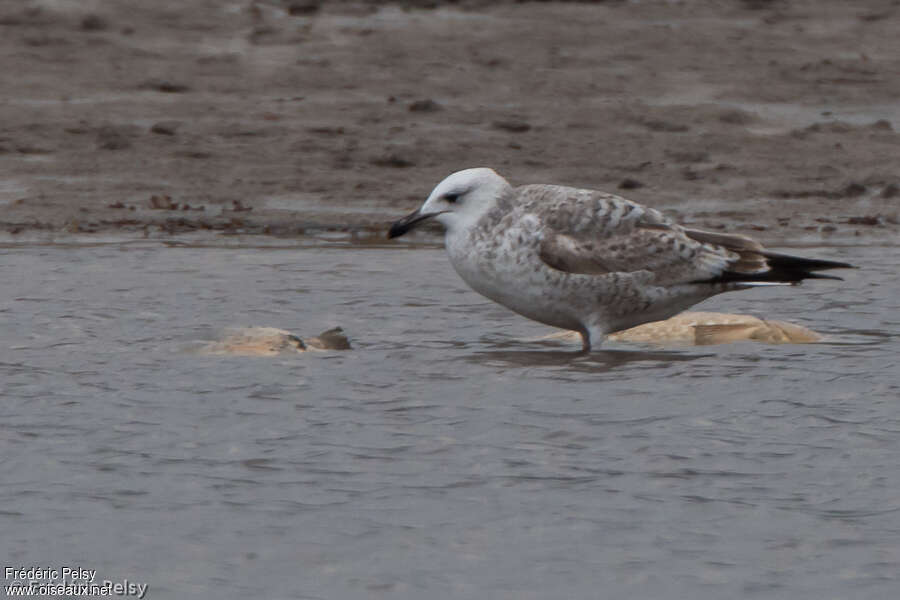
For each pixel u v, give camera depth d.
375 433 11.16
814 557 8.68
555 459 10.52
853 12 43.72
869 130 30.95
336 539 8.99
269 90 33.62
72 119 29.98
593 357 13.88
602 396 12.24
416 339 14.81
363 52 37.16
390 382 12.75
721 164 27.80
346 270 18.86
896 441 10.93
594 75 35.41
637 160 28.19
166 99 32.44
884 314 16.16
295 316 15.98
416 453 10.63
